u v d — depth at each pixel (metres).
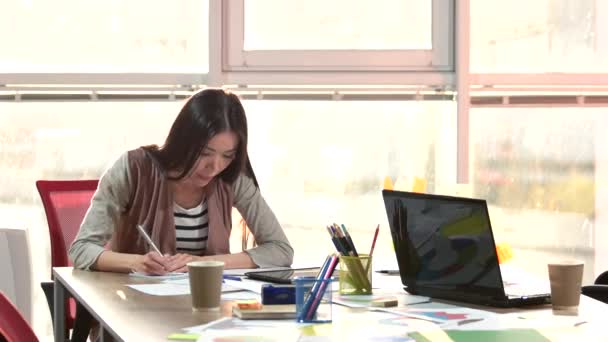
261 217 2.86
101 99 4.21
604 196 4.59
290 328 1.69
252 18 4.31
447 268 2.01
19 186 4.21
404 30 4.41
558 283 1.92
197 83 4.25
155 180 2.76
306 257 4.37
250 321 1.77
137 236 2.75
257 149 4.35
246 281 2.31
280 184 4.38
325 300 1.76
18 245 3.55
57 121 4.21
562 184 4.55
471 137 4.45
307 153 4.39
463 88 4.35
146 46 4.25
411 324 1.73
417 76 4.39
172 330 1.68
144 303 1.99
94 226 2.69
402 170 4.44
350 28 4.38
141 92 4.23
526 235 4.54
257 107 4.34
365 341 1.57
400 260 2.15
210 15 4.19
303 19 4.35
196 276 1.88
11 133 4.19
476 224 1.91
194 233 2.80
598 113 4.55
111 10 4.22
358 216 4.43
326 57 4.34
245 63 4.29
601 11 4.51
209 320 1.78
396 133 4.43
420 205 2.05
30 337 1.60
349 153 4.41
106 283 2.30
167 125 4.27
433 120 4.45
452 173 4.43
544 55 4.48
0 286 3.53
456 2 4.35
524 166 4.51
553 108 4.51
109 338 1.94
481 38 4.43
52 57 4.19
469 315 1.82
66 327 3.07
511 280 2.29
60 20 4.19
